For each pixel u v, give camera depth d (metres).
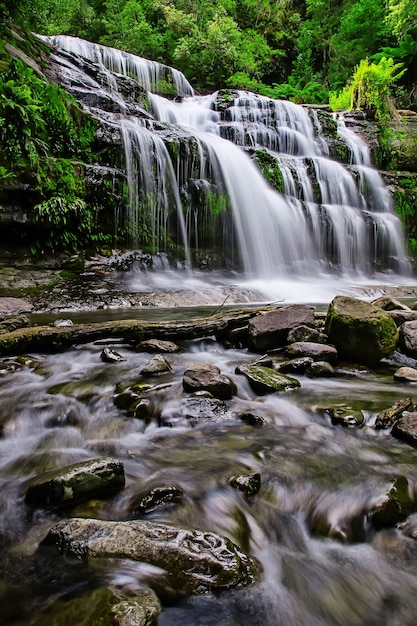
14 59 9.40
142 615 1.31
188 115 16.84
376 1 23.67
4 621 1.33
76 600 1.41
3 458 2.54
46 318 6.39
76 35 24.83
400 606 1.55
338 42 25.58
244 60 24.75
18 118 7.75
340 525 1.99
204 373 3.53
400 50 22.83
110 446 2.70
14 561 1.63
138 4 24.69
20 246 8.33
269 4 29.08
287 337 4.82
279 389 3.59
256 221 12.01
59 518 1.92
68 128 9.35
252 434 2.87
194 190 11.14
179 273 10.39
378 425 2.90
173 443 2.73
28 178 8.11
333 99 20.25
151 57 24.84
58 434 2.89
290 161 13.84
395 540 1.88
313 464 2.45
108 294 8.11
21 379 3.83
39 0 11.05
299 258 12.70
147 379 3.79
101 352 4.47
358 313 4.50
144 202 10.30
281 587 1.60
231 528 1.91
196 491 2.14
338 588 1.62
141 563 1.56
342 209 13.78
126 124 10.90
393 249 14.80
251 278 11.41
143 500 1.97
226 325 5.25
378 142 17.00
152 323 5.03
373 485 2.18
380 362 4.54
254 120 16.61
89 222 9.14
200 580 1.53
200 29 24.72
